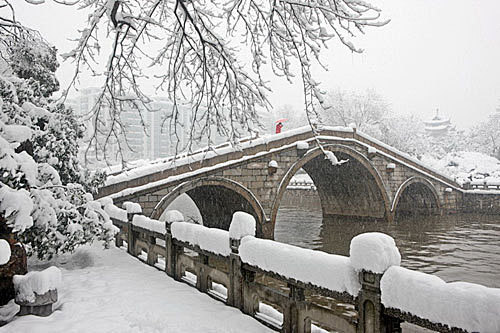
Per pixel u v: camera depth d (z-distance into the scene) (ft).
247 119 25.35
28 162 18.66
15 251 17.87
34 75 29.19
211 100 24.56
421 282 9.74
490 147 202.28
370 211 96.78
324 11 19.54
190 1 21.53
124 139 26.50
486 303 8.35
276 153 66.95
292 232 81.41
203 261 19.81
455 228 86.28
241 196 65.62
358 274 11.44
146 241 27.55
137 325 15.15
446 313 8.96
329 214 108.78
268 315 16.22
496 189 111.24
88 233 26.04
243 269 16.71
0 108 19.27
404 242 69.31
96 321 15.52
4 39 26.76
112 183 49.75
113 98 23.63
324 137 76.13
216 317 15.92
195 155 57.72
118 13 19.45
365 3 18.66
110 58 22.07
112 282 21.52
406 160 96.17
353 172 91.20
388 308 10.41
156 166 53.83
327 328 23.85
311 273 12.86
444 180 108.47
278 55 23.03
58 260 27.68
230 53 22.77
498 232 80.64
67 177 29.89
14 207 16.08
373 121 164.14
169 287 20.52
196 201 78.23
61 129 28.71
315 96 21.98
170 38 24.32
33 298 15.87
